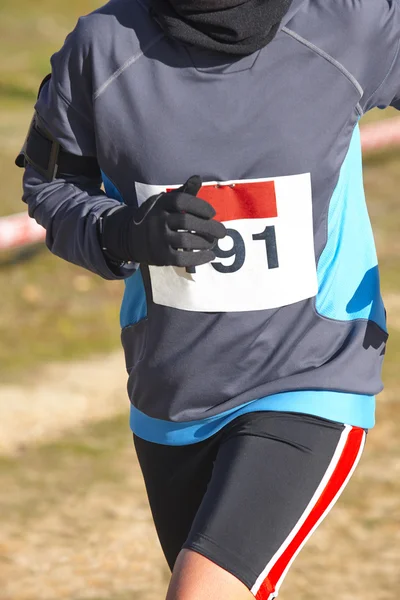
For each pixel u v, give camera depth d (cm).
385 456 1453
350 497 1333
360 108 661
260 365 669
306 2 649
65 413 1653
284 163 644
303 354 668
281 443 645
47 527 1272
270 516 618
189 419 686
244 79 640
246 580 598
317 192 657
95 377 1817
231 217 650
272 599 614
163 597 1118
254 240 652
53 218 689
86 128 676
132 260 642
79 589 1134
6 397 1705
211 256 614
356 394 677
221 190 647
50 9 5244
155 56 646
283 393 663
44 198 699
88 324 2084
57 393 1734
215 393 677
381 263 2397
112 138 656
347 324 684
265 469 633
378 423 1562
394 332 1966
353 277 686
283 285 657
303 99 642
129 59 648
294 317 667
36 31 4884
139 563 1191
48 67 4350
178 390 682
